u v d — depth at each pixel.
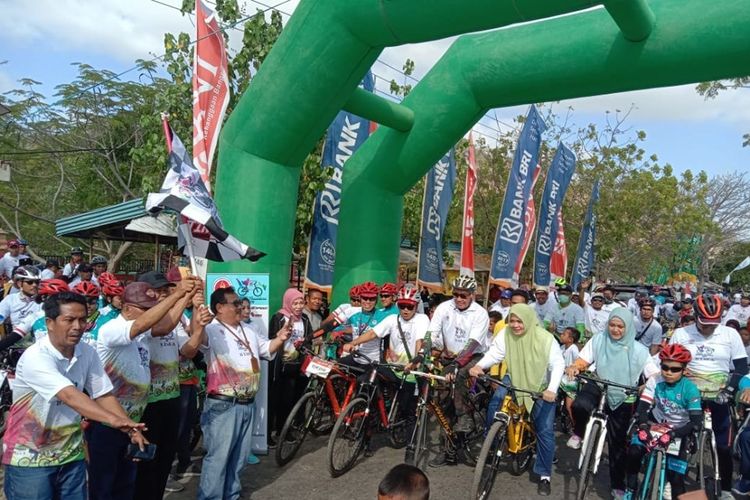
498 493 5.42
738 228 33.22
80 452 3.29
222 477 4.43
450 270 18.69
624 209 21.06
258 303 5.94
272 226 7.03
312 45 6.40
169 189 4.33
